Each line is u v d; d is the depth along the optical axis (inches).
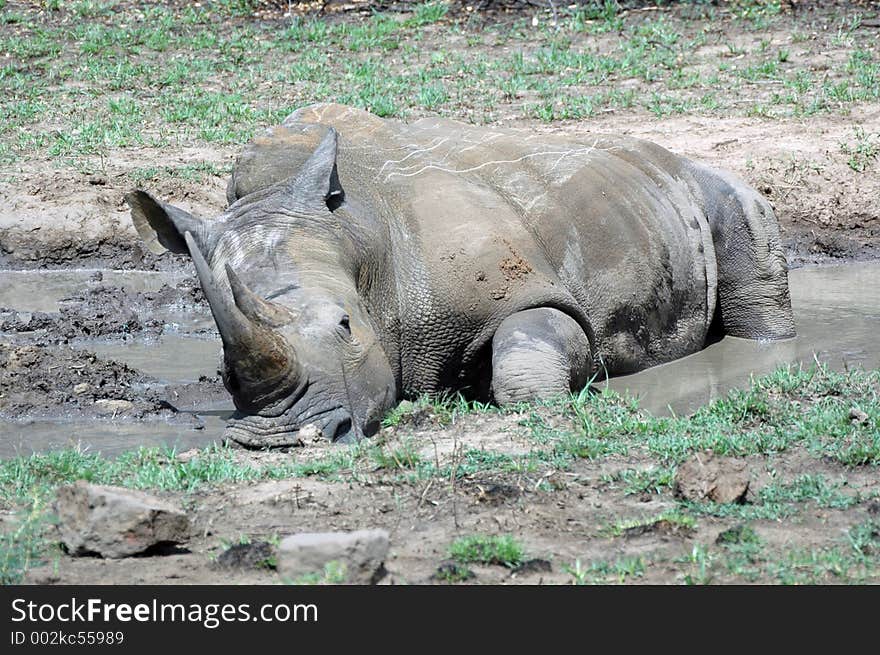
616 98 1096.8
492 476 386.3
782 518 353.1
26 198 897.5
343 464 402.6
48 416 531.8
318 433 427.2
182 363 618.8
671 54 1216.2
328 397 432.1
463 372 527.2
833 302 721.6
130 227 880.3
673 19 1331.2
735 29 1285.7
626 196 597.0
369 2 1444.4
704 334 633.6
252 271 462.3
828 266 839.7
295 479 392.2
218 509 370.3
